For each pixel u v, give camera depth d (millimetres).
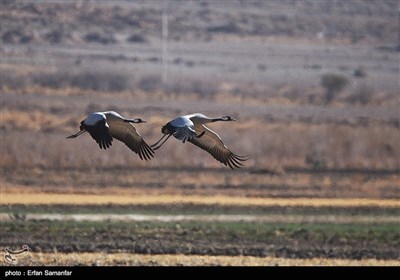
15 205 36719
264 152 56406
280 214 37562
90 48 123750
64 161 49062
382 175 51062
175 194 41594
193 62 122062
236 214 37062
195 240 30578
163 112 79312
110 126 17703
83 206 37156
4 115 68438
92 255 27406
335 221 36562
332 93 100125
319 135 64688
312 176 48906
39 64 105125
